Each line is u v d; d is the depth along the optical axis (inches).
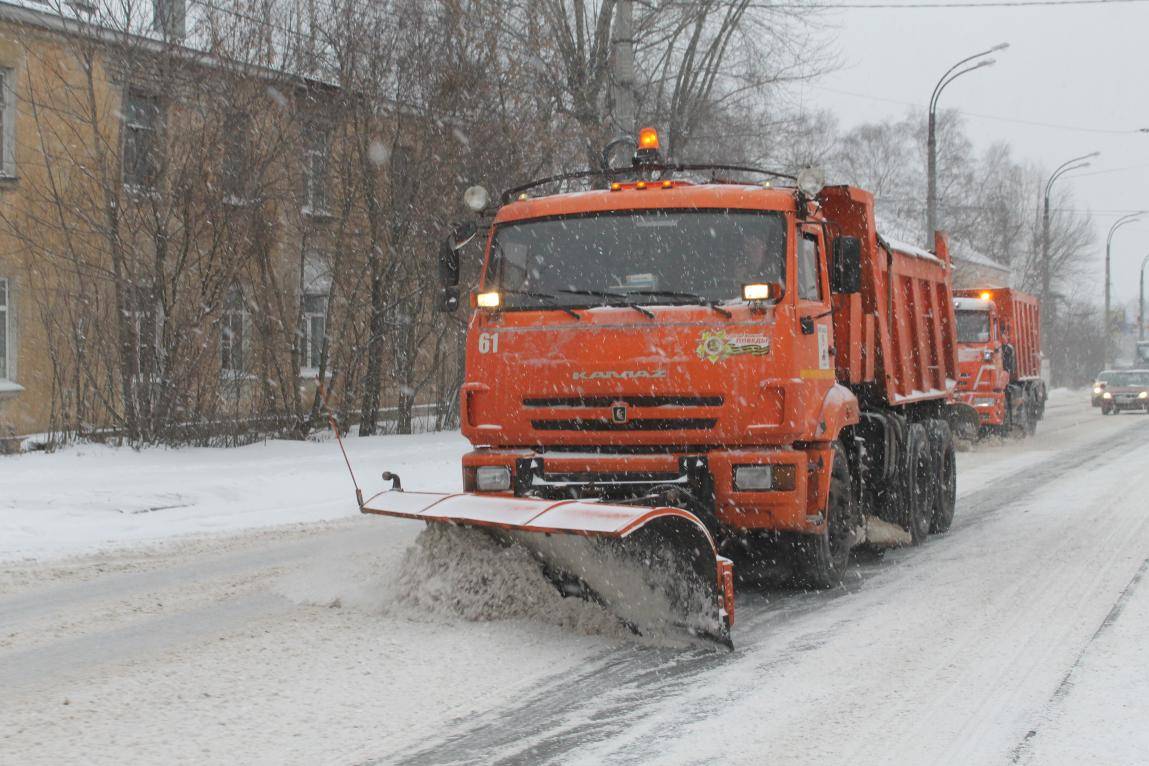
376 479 604.1
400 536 415.5
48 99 769.6
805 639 269.0
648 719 203.9
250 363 786.2
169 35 721.6
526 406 303.6
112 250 717.3
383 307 820.6
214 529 443.8
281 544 406.0
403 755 183.8
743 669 239.6
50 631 271.6
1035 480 642.2
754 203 306.7
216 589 322.0
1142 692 221.6
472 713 206.5
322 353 816.3
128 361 719.7
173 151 724.7
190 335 734.5
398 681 226.1
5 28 752.3
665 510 246.5
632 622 265.3
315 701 212.7
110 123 733.3
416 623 275.4
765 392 288.8
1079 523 464.1
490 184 816.9
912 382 450.9
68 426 716.0
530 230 319.0
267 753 184.2
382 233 812.0
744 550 321.4
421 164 807.7
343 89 787.4
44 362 793.6
